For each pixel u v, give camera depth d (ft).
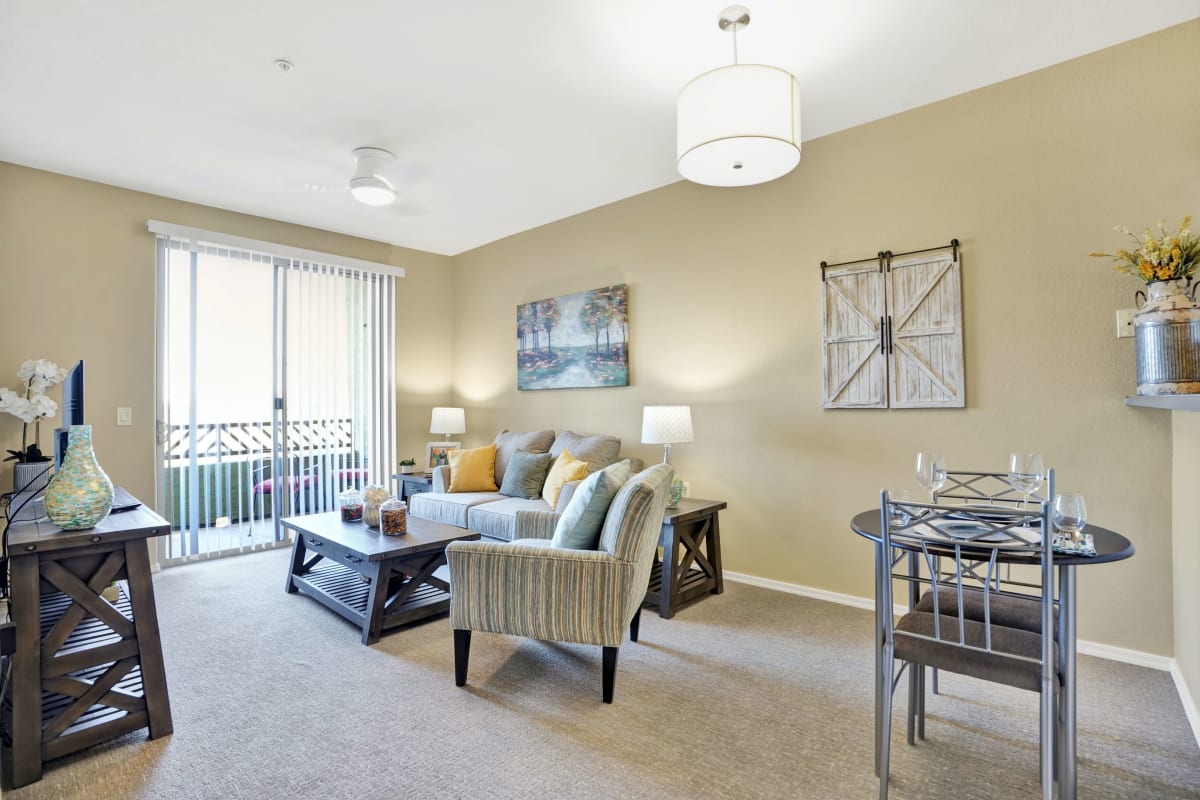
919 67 8.76
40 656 5.91
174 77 8.85
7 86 9.05
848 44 8.16
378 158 11.32
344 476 16.61
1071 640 5.05
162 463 13.52
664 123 10.36
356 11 7.38
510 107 9.78
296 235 15.84
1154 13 7.61
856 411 10.63
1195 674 6.73
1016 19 7.66
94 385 12.62
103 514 6.52
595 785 5.68
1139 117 8.13
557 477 12.69
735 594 11.39
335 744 6.40
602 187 13.51
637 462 12.75
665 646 8.95
